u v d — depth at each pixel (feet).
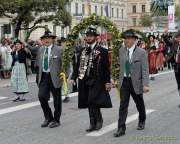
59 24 114.93
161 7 140.56
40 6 106.83
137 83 31.40
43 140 30.25
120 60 31.58
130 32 31.27
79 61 32.48
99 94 32.07
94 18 33.68
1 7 104.22
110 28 33.19
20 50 49.65
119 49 31.91
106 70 31.91
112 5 324.60
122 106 31.45
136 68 31.24
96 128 33.01
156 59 81.41
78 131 32.96
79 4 270.87
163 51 91.20
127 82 31.37
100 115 33.32
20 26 114.11
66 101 48.16
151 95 52.60
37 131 33.14
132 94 32.17
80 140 30.09
